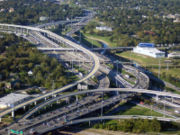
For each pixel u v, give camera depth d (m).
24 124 167.88
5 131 159.75
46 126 167.75
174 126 180.38
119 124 179.50
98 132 172.25
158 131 172.62
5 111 180.00
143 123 176.00
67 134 167.38
